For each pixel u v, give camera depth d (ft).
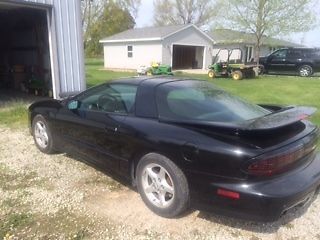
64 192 12.75
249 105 12.57
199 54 100.58
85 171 14.75
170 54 88.99
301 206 11.00
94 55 147.54
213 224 10.69
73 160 16.10
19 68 43.73
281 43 95.91
